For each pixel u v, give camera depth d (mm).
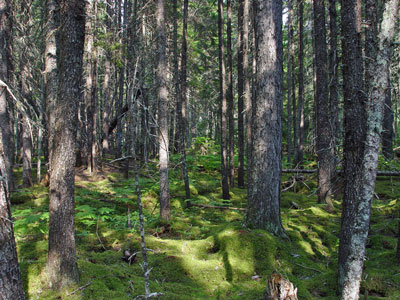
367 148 3080
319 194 9500
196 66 18172
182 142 10086
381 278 4355
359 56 4137
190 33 16422
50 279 3797
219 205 9922
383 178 12227
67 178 3857
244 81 11406
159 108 7301
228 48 12570
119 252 5484
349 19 4219
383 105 3008
